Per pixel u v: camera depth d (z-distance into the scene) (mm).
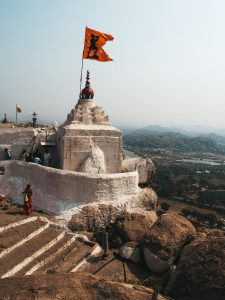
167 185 105688
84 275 10594
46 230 18359
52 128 31812
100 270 16109
